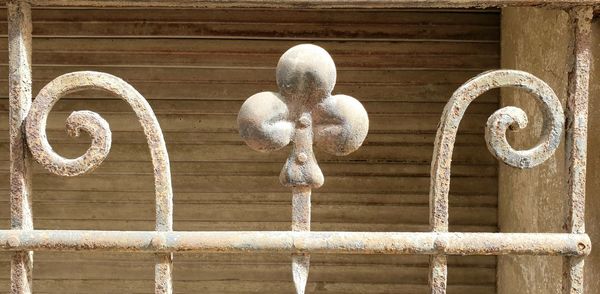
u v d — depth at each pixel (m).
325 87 1.72
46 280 3.44
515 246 1.78
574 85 1.81
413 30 3.36
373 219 3.41
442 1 1.78
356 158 3.40
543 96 1.77
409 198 3.40
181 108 3.40
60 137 3.40
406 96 3.38
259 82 3.39
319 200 3.42
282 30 3.36
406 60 3.37
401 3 1.80
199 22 3.36
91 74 1.78
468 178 3.40
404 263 3.41
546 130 1.79
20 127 1.80
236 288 3.43
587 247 1.79
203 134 3.42
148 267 3.44
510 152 1.77
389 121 3.40
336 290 3.41
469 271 3.43
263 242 1.78
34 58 3.37
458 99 1.78
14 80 1.80
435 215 1.80
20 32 1.80
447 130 1.78
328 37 3.36
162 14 3.36
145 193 3.42
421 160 3.40
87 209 3.43
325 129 1.74
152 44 3.38
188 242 1.79
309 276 3.42
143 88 3.40
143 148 3.41
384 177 3.40
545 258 2.63
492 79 1.77
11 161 1.80
